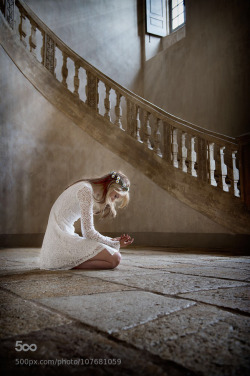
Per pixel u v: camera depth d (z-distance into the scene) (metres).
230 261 3.29
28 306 1.36
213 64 8.07
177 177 5.52
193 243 5.24
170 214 5.61
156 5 10.57
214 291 1.71
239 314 1.26
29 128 6.36
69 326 1.09
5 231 5.99
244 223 4.60
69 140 6.58
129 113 6.22
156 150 5.86
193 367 0.78
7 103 6.18
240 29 7.39
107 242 2.54
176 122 5.54
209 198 5.07
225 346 0.92
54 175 6.52
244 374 0.75
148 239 5.91
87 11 9.57
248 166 4.55
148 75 10.22
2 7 6.32
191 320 1.17
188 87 8.79
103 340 0.96
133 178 6.13
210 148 5.15
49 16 8.91
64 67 6.64
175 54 9.30
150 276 2.21
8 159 6.13
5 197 6.06
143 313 1.25
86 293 1.62
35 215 6.32
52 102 6.55
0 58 6.18
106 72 9.66
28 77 6.39
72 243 2.50
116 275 2.23
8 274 2.27
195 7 8.76
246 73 7.19
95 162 6.42
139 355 0.85
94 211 2.66
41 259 2.59
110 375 0.74
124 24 10.20
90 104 6.54
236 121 7.38
